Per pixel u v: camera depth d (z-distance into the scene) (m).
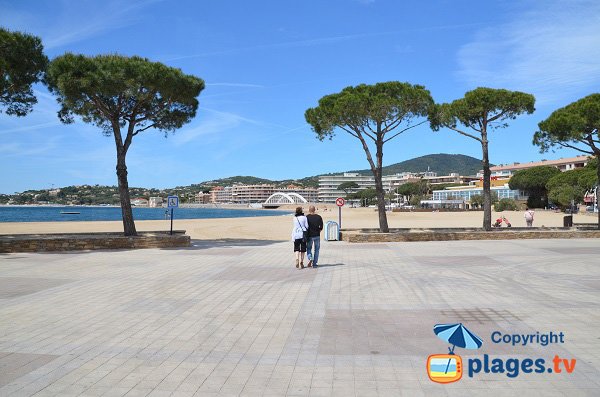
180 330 6.45
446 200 115.88
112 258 15.05
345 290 9.29
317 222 12.82
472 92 22.56
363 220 58.84
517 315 7.03
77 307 7.90
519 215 67.12
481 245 19.03
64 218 88.62
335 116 21.25
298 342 5.84
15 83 17.81
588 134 23.02
